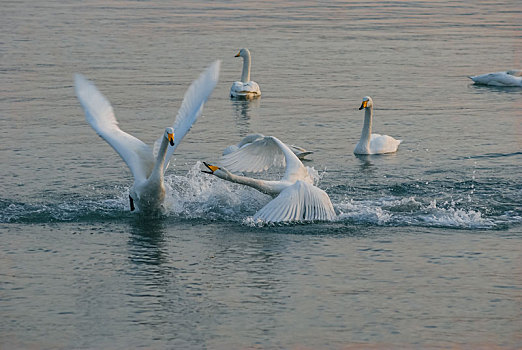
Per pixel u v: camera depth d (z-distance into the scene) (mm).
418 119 23828
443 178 16859
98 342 9469
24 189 15711
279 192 14242
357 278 11391
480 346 9367
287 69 32969
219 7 58438
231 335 9633
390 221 13938
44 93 27062
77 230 13477
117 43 39219
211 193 15258
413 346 9359
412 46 39500
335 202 15039
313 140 21078
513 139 20875
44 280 11320
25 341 9500
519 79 29797
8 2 61625
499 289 10977
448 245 12734
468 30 45688
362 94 27891
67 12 54062
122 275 11508
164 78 30312
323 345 9375
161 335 9633
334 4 62000
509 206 14797
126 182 16375
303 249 12609
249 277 11445
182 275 11531
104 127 14336
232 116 24266
